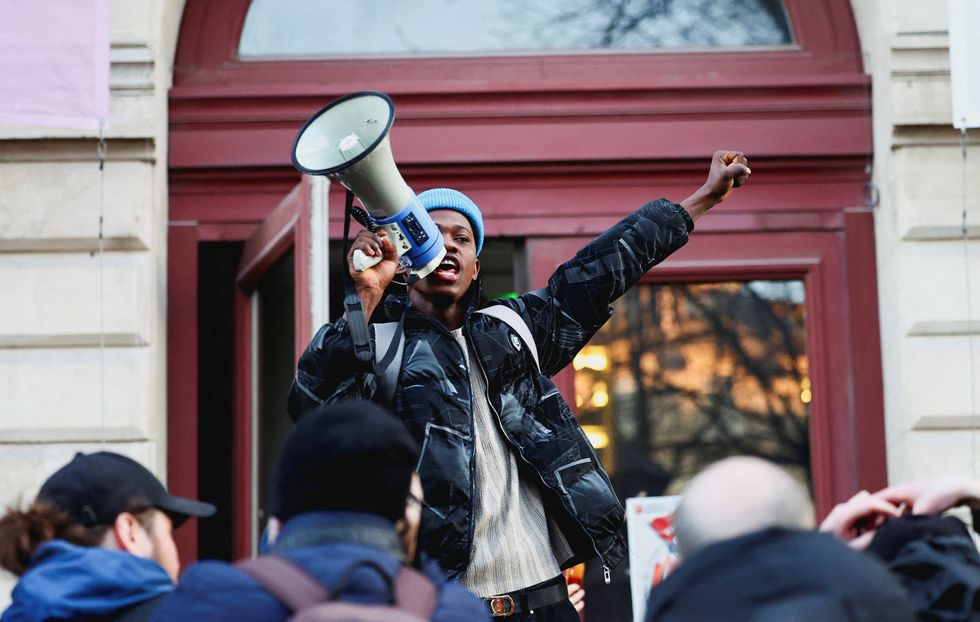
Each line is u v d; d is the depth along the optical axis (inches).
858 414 230.5
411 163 233.3
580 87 235.0
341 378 139.7
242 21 240.5
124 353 221.1
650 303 234.2
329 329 140.8
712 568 86.0
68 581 108.0
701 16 242.2
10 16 208.5
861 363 232.1
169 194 233.5
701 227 234.7
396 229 139.6
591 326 153.7
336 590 90.0
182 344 229.8
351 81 237.6
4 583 207.2
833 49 240.7
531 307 152.5
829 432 230.4
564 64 238.4
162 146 229.6
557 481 145.1
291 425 234.1
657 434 230.8
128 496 115.0
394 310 148.6
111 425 218.8
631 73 238.1
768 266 234.1
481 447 144.3
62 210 222.4
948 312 224.2
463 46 240.2
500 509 142.4
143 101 225.0
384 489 96.3
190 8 239.3
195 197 233.9
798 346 233.8
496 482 143.6
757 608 83.0
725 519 88.5
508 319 149.3
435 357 144.0
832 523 102.7
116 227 222.4
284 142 234.2
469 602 95.8
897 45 227.9
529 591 141.3
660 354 232.8
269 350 232.1
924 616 94.5
